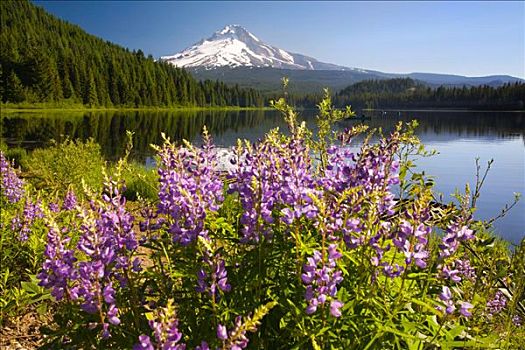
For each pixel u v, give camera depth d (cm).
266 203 271
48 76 8769
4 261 485
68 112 8100
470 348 279
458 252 350
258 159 307
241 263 286
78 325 263
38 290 357
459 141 3431
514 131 4525
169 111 11125
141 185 978
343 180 302
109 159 2195
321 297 222
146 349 174
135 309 272
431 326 271
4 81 8362
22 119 5359
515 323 359
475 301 305
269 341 279
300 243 263
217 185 316
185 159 314
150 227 312
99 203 281
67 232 406
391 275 255
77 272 260
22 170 1554
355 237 271
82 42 14700
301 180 284
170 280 299
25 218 504
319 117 455
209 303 269
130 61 12162
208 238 269
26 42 10788
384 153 315
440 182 1670
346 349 247
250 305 268
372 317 251
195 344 261
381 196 294
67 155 1241
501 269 325
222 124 5738
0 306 423
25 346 388
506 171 1950
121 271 279
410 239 256
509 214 1239
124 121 5875
